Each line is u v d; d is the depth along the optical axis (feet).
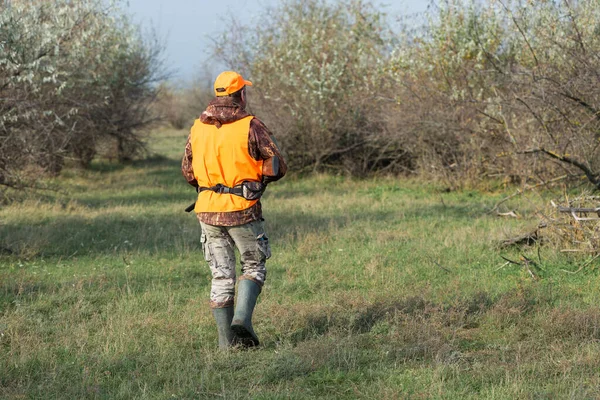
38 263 40.27
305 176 89.61
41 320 28.22
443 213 56.54
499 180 72.59
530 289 31.19
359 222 51.93
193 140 24.31
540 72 57.72
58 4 71.67
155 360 23.52
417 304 29.01
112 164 115.03
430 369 21.83
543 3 61.98
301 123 87.20
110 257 41.75
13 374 22.06
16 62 56.85
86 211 61.62
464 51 75.05
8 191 67.21
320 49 88.58
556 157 54.39
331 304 29.58
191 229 50.78
